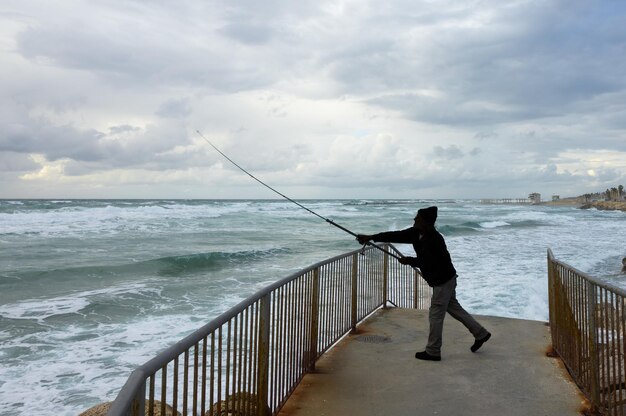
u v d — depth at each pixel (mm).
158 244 23922
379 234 5484
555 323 5621
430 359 5426
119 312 11000
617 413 3787
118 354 8172
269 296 3697
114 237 26094
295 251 22766
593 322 4043
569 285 4910
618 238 29453
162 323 10086
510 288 13055
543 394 4477
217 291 13461
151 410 2057
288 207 69625
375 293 7602
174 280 15125
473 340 6254
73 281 14672
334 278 5809
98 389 6770
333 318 5781
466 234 32625
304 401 4285
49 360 7883
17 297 12453
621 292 3432
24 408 6188
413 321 7121
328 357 5477
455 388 4617
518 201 187000
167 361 2182
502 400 4340
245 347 3254
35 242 23312
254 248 22719
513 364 5312
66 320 10320
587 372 4285
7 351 8297
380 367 5180
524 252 21938
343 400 4312
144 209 42812
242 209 56844
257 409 3525
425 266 5445
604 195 157750
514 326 6930
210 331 2668
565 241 27531
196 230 31438
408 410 4121
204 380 2648
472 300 11789
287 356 4270
